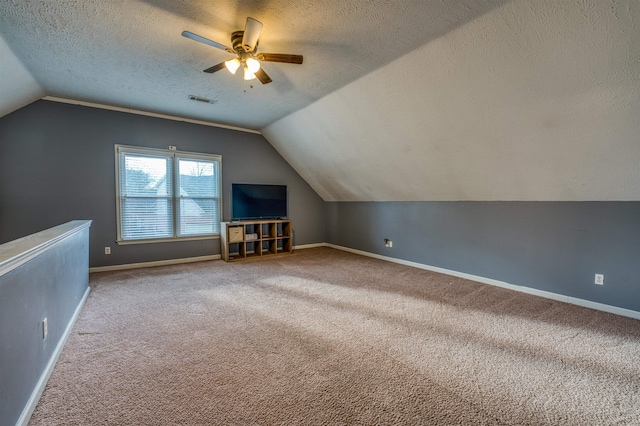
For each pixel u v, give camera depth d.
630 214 2.79
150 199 4.65
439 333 2.43
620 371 1.91
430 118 3.24
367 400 1.63
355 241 6.03
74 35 2.43
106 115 4.26
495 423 1.47
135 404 1.58
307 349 2.17
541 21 1.97
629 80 2.01
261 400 1.62
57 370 1.88
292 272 4.41
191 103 4.11
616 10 1.75
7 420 1.26
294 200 6.34
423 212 4.71
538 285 3.43
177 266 4.73
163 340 2.29
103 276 4.06
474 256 4.05
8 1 2.00
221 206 5.32
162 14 2.17
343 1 2.01
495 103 2.69
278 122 4.97
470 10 2.05
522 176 3.25
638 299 2.76
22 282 1.43
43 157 3.89
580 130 2.48
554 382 1.80
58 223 3.99
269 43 2.54
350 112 3.84
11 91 3.19
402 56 2.71
